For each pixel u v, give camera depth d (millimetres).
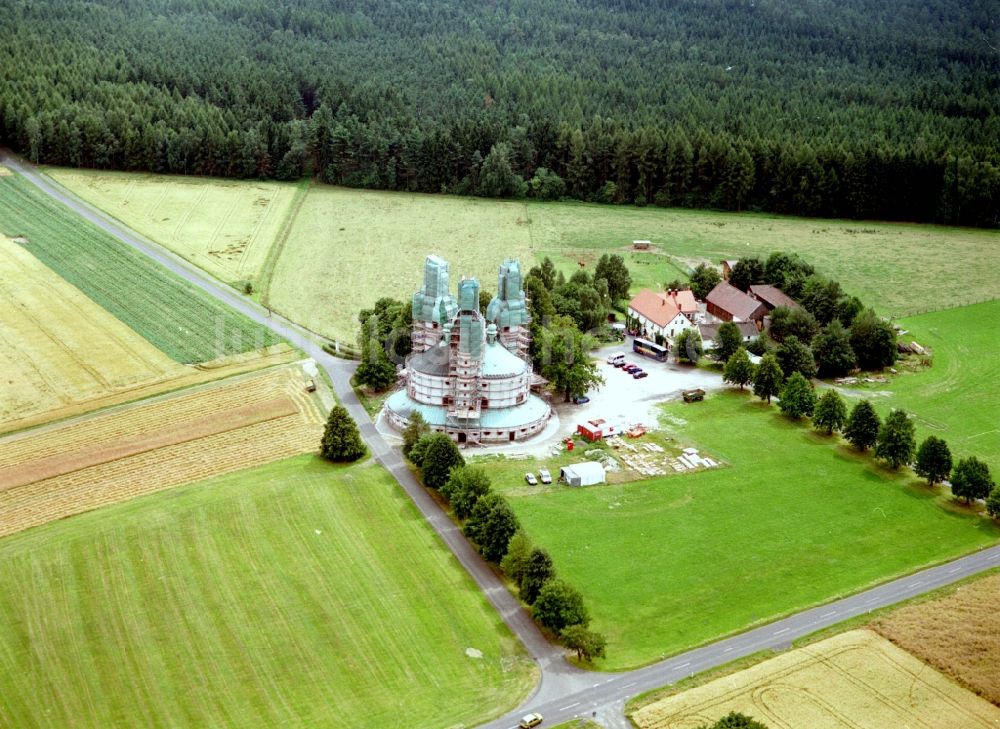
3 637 141000
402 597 152125
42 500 178500
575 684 134625
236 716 127875
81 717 127125
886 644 143000
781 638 144750
